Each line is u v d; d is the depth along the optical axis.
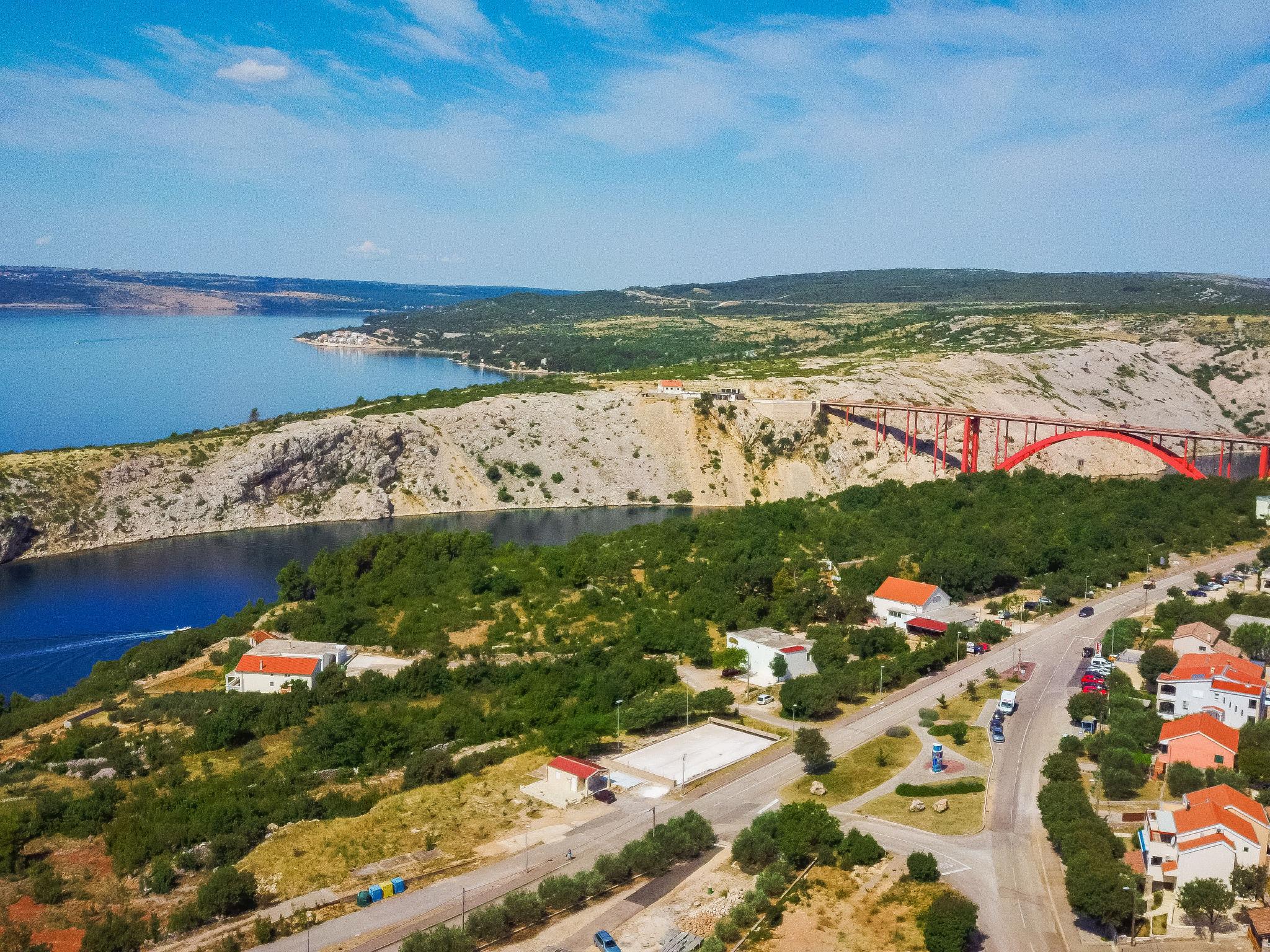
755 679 180.75
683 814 131.38
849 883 114.00
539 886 111.62
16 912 113.25
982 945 101.56
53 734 165.75
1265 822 106.81
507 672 180.88
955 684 175.25
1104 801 127.25
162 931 107.88
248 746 157.38
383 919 108.25
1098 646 189.62
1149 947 99.31
